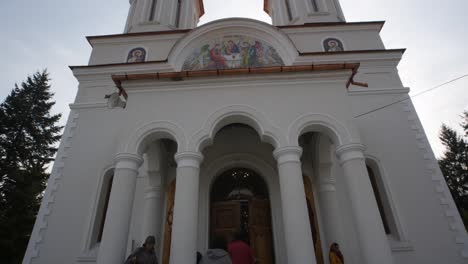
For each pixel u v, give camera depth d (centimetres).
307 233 613
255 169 1097
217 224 987
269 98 771
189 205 641
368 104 1148
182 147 707
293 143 705
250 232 971
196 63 1109
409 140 1066
